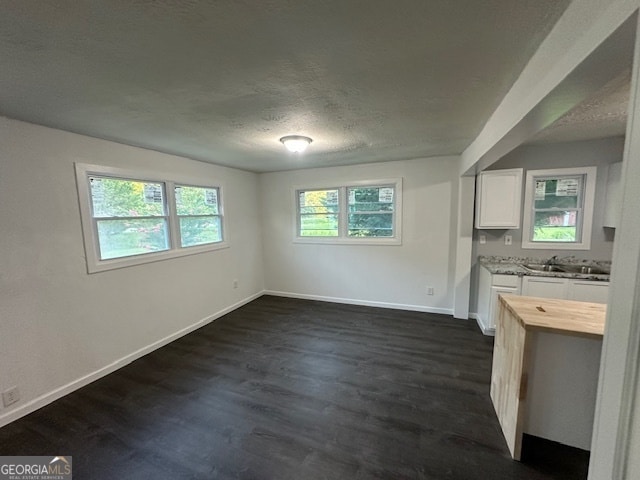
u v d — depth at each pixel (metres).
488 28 1.22
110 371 2.87
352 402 2.35
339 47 1.35
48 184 2.41
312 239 5.02
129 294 3.07
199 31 1.21
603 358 0.83
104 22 1.13
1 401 2.13
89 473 1.74
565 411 1.81
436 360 2.98
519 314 1.86
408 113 2.23
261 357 3.12
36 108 2.00
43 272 2.38
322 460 1.80
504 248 3.86
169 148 3.27
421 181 4.22
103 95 1.82
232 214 4.64
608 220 3.32
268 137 2.86
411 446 1.89
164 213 3.55
